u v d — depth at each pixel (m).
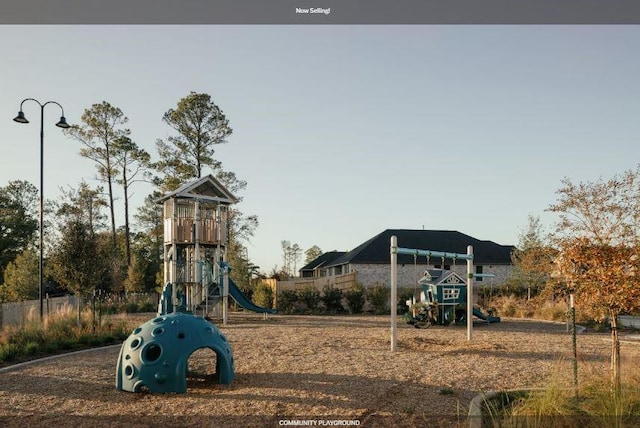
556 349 13.03
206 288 21.80
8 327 14.70
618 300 7.41
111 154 44.94
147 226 55.16
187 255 23.25
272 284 30.06
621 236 7.93
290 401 7.64
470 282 15.18
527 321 22.67
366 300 29.77
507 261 41.25
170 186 39.72
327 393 8.09
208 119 40.56
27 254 34.62
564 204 8.77
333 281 33.16
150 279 46.50
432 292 21.08
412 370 9.97
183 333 8.57
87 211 42.00
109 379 9.36
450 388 8.41
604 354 12.26
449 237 44.06
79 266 17.08
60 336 14.13
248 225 43.28
